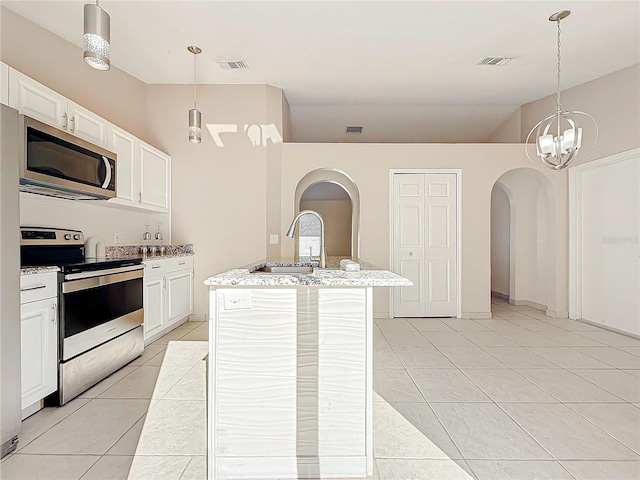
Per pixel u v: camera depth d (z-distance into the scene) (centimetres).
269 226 473
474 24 329
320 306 171
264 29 336
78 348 247
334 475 169
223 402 170
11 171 185
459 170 495
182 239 470
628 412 226
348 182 522
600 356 334
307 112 568
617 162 421
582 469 171
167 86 467
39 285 218
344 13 312
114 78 406
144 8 302
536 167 493
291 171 489
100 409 229
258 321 171
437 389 261
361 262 295
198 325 445
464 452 184
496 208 686
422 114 574
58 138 253
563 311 495
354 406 171
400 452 185
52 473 167
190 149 470
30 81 246
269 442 170
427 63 407
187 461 178
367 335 172
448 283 500
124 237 404
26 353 208
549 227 510
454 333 416
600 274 446
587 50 374
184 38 351
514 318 495
